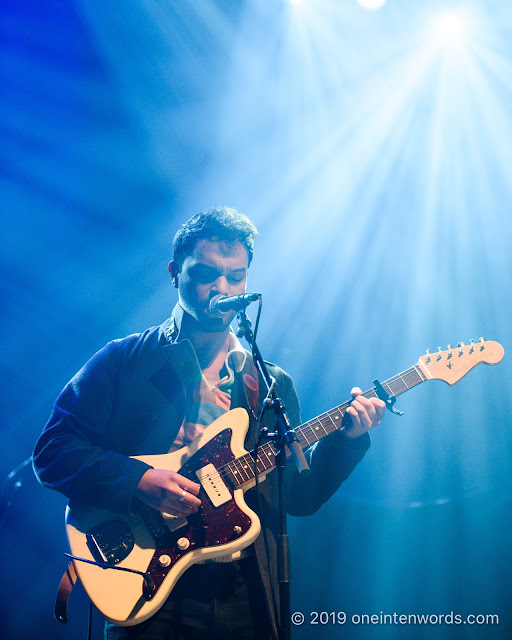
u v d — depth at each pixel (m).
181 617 2.37
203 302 2.74
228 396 2.79
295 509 2.92
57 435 2.58
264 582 2.44
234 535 2.40
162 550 2.37
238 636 2.40
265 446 2.68
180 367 2.71
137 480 2.41
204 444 2.59
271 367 2.98
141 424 2.65
